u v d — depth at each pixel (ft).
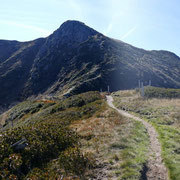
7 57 523.70
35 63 452.35
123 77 279.08
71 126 50.01
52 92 302.66
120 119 50.93
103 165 23.54
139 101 85.46
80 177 21.21
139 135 35.83
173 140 31.86
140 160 24.53
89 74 285.84
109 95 147.23
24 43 590.96
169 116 50.67
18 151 28.84
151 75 297.94
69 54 416.67
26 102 169.58
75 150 26.37
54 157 29.30
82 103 88.02
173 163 23.90
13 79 401.08
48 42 503.61
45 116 80.64
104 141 32.53
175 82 302.66
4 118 155.74
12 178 21.35
